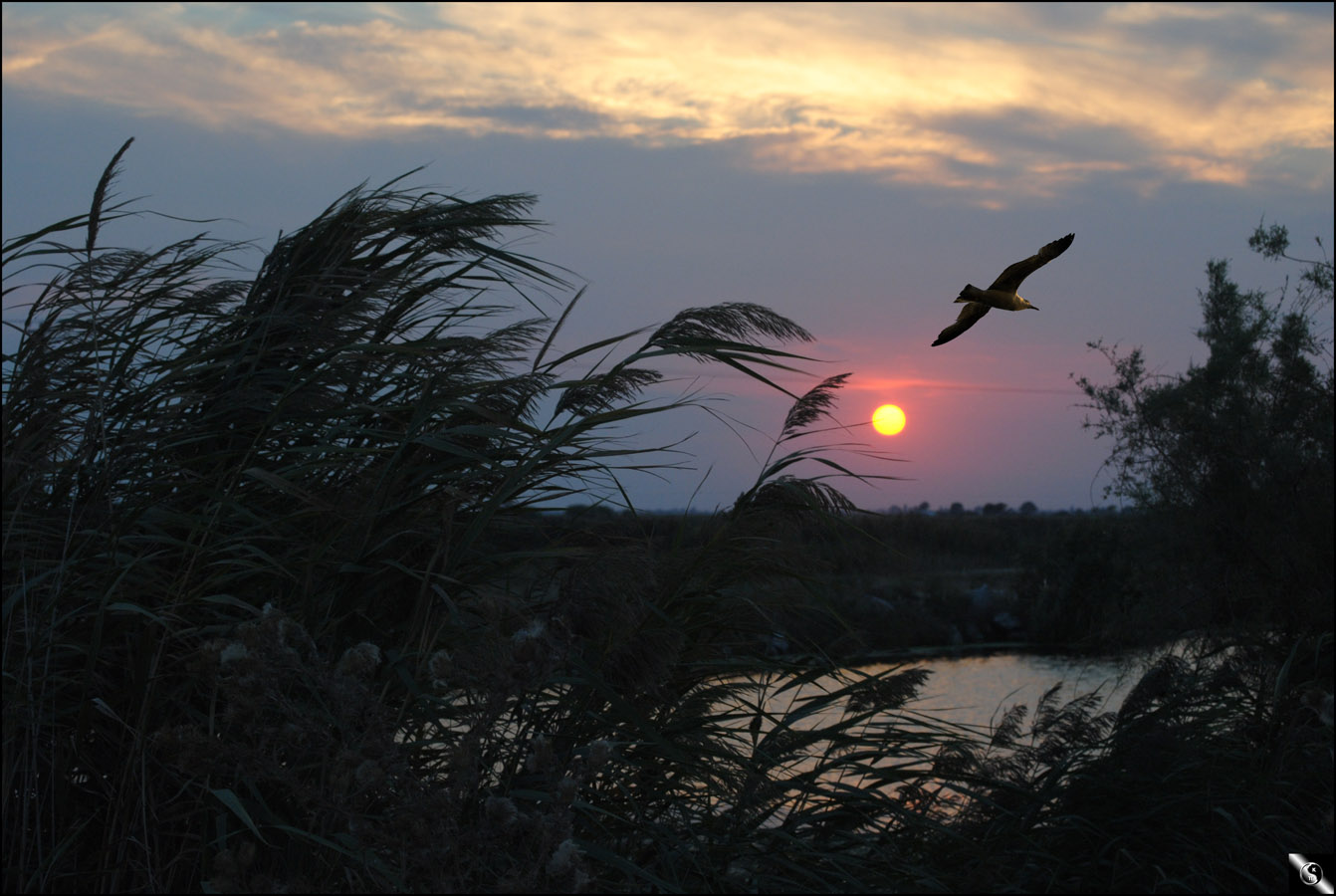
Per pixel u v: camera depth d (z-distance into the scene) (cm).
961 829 582
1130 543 1384
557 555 444
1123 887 605
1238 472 1216
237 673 329
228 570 428
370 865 329
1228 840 627
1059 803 635
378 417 492
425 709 407
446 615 429
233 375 471
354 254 520
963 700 1469
